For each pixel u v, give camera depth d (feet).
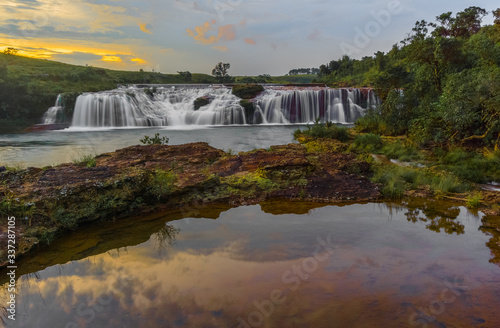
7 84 91.25
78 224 19.02
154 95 111.86
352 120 110.73
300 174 27.09
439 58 59.41
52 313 10.94
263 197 24.25
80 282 12.94
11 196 18.43
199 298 11.51
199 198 23.54
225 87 134.31
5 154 47.57
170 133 76.79
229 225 18.98
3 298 11.94
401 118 61.62
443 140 45.24
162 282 12.69
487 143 41.39
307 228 18.40
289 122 108.58
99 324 10.25
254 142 59.72
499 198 23.56
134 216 20.76
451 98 43.19
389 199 24.57
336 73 186.39
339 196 24.52
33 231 16.79
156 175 24.23
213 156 31.73
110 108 96.58
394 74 71.67
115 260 14.78
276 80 279.08
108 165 27.14
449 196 24.95
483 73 42.42
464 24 124.47
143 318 10.47
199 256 14.94
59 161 41.73
